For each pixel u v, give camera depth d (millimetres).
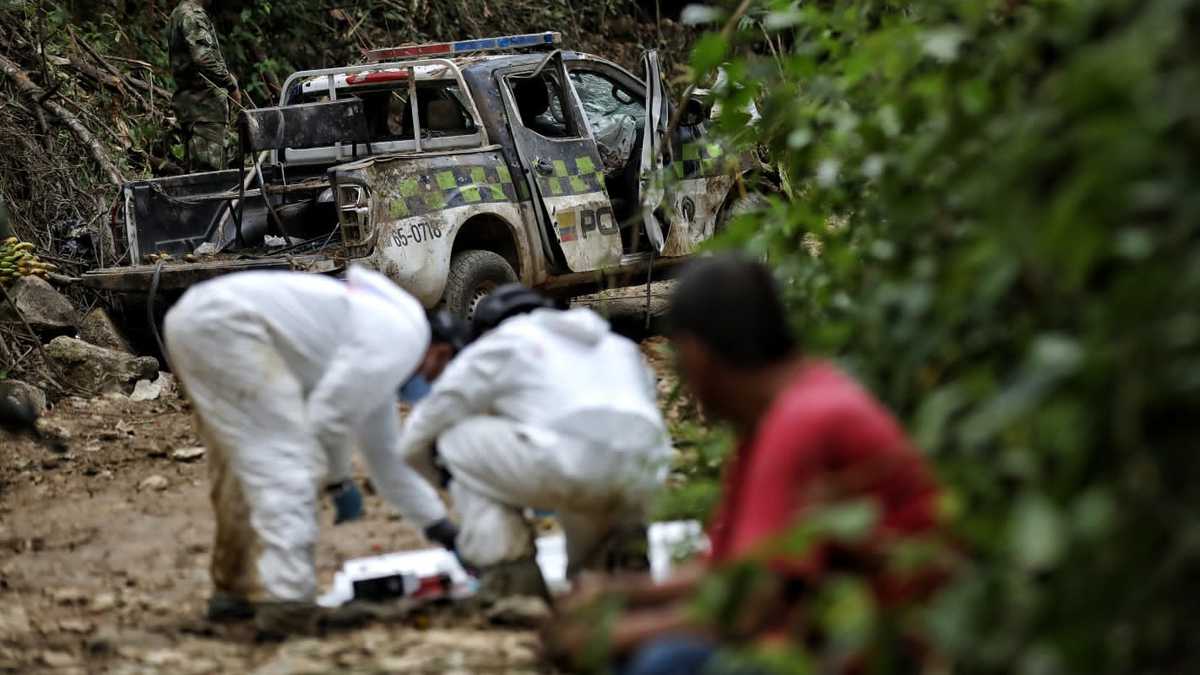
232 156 21094
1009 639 3932
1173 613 3861
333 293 8367
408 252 15172
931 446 4465
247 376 8125
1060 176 4066
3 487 12547
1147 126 3584
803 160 7320
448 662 7281
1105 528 3766
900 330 5035
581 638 4965
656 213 16656
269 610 8164
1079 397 3908
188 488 12406
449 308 15672
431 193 15430
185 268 15625
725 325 4727
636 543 8047
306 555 8305
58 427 14219
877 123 6078
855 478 4438
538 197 16328
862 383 5520
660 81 16547
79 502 12023
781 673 4125
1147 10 3836
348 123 15836
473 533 8062
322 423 8234
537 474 7812
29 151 19031
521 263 16328
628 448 7855
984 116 5172
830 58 7281
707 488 6879
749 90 7379
